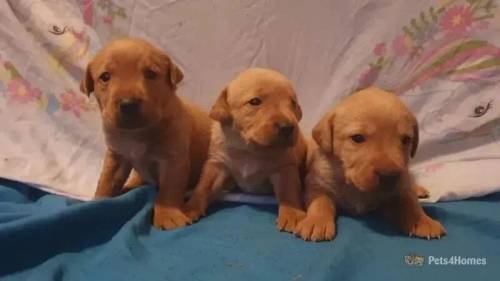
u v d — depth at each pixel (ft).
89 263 1.13
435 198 1.38
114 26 1.67
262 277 1.05
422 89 1.58
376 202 1.32
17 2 1.68
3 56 1.65
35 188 1.47
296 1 1.62
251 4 1.63
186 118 1.44
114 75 1.29
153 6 1.65
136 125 1.26
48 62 1.67
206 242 1.20
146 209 1.31
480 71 1.55
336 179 1.31
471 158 1.51
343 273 1.05
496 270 1.06
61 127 1.63
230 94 1.36
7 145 1.56
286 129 1.25
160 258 1.13
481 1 1.55
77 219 1.20
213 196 1.42
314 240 1.19
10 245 1.14
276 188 1.40
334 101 1.62
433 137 1.55
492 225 1.22
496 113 1.51
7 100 1.62
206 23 1.65
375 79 1.60
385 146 1.20
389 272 1.06
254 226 1.28
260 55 1.65
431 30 1.58
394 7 1.58
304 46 1.63
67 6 1.69
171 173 1.37
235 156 1.40
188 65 1.68
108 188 1.42
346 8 1.60
